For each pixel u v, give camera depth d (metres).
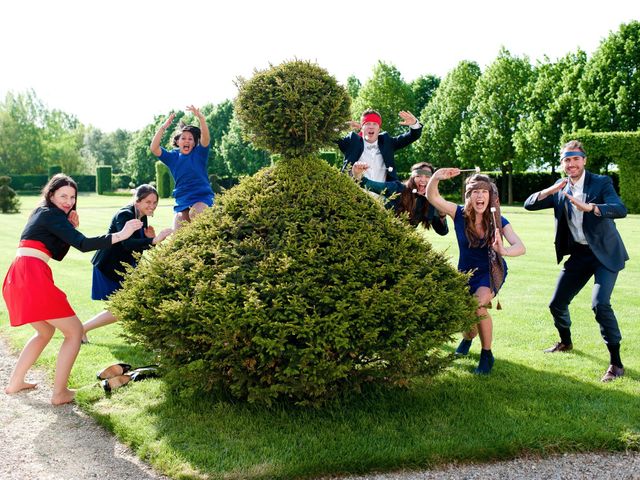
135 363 5.12
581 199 4.96
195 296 3.61
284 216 3.93
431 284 3.79
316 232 3.84
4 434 3.77
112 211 30.66
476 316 3.98
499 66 37.03
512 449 3.39
